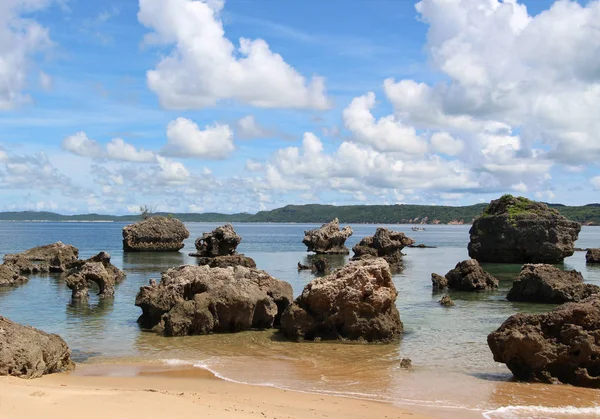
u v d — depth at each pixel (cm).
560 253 8350
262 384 2145
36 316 3662
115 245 13238
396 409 1847
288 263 8519
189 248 12444
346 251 10950
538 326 2308
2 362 1955
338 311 3005
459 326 3406
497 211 8956
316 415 1705
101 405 1552
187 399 1756
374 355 2681
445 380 2234
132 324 3425
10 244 13488
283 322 3102
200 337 3086
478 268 5316
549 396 2033
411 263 8825
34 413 1416
